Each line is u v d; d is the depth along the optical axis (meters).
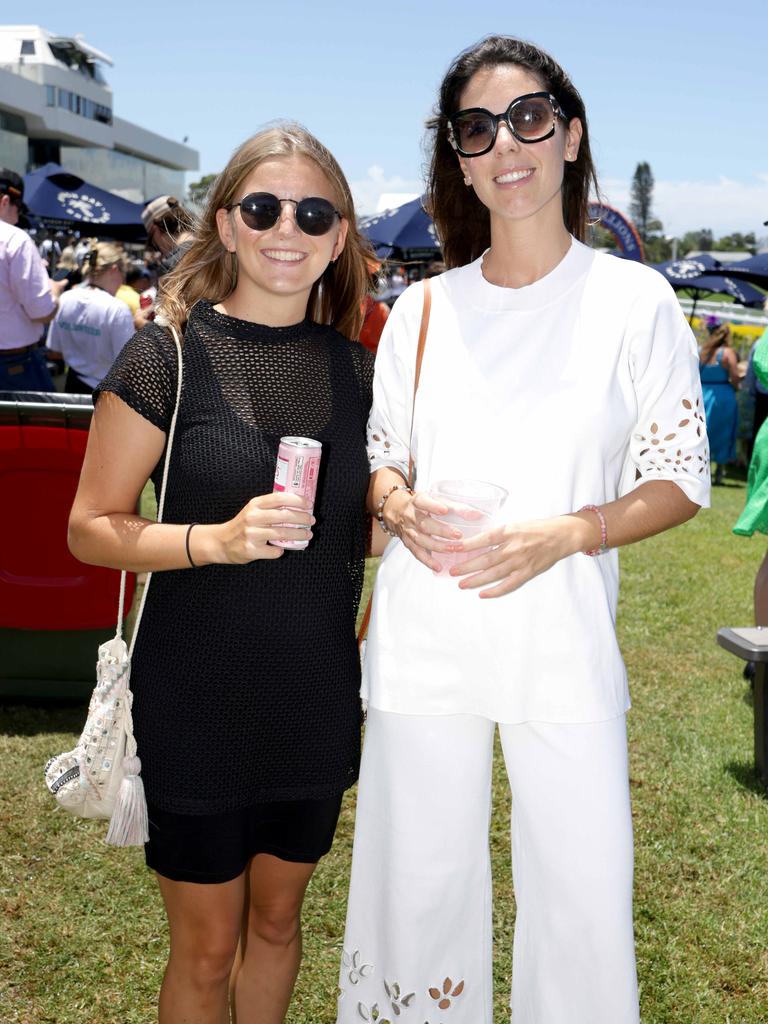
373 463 1.94
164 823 1.80
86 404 3.95
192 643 1.77
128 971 2.54
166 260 3.78
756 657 3.47
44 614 3.98
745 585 6.48
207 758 1.77
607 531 1.72
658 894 2.95
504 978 2.58
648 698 4.48
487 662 1.78
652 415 1.78
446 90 1.85
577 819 1.79
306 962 2.61
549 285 1.79
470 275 1.88
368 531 2.07
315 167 1.84
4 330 5.41
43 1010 2.38
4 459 3.75
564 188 2.00
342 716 1.88
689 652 5.14
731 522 8.70
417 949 1.91
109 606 4.02
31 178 14.15
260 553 1.61
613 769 1.80
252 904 2.02
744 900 2.93
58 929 2.68
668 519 1.76
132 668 1.84
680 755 3.89
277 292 1.82
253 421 1.78
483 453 1.78
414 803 1.86
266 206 1.76
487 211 2.08
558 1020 1.84
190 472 1.75
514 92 1.76
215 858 1.80
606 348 1.75
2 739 3.83
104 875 2.94
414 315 1.90
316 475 1.62
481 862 1.92
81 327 6.50
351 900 1.98
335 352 1.94
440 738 1.85
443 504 1.67
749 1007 2.48
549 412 1.75
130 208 14.12
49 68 64.56
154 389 1.75
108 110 74.69
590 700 1.78
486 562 1.67
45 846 3.08
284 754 1.85
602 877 1.78
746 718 4.28
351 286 2.08
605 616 1.81
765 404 10.22
